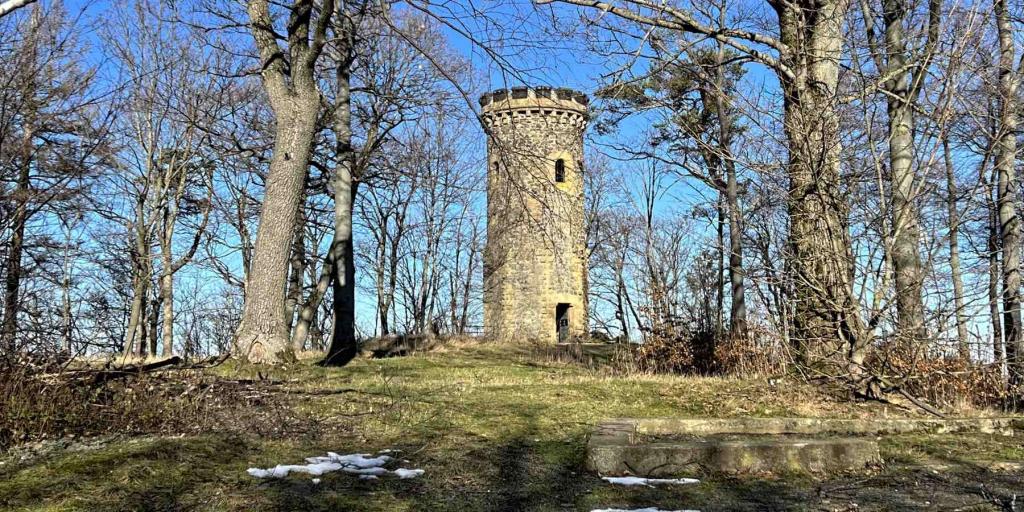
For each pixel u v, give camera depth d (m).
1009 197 10.38
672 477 4.92
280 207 10.53
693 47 12.55
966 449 5.76
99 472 4.48
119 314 23.73
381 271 34.81
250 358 10.05
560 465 5.23
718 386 9.21
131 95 20.02
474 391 8.80
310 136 10.89
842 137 8.48
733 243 15.34
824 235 8.23
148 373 7.90
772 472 5.01
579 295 35.00
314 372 10.34
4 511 3.76
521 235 34.44
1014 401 8.27
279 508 4.01
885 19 9.95
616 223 31.95
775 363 10.70
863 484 4.70
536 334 34.41
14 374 5.96
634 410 7.57
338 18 13.31
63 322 8.43
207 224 25.02
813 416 7.17
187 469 4.70
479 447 5.75
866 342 7.92
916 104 8.35
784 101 9.32
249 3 10.85
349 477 4.75
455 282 38.69
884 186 8.78
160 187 22.81
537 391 8.77
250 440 5.71
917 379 8.15
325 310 31.97
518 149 11.05
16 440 5.27
